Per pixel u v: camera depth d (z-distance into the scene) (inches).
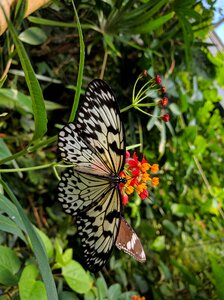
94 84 5.1
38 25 9.9
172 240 14.5
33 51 10.3
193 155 13.5
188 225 15.1
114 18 9.8
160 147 11.3
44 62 10.6
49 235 10.7
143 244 13.4
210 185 15.7
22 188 10.5
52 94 11.3
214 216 15.4
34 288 6.5
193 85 12.9
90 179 5.9
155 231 13.0
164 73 11.6
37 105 4.7
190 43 10.9
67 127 5.0
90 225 6.1
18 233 5.7
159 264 13.3
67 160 5.2
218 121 15.1
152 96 10.9
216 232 15.9
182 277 14.3
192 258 15.3
